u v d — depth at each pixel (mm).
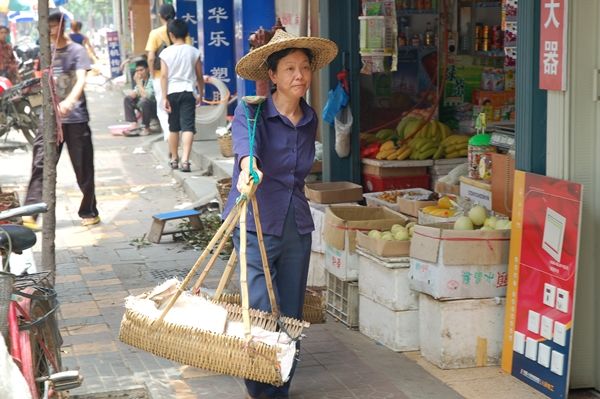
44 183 6418
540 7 5047
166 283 4625
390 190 7992
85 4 50938
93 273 7992
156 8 22703
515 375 5266
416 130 8438
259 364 4230
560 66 4895
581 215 4836
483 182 6727
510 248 5270
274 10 12602
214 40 14438
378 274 5855
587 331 5062
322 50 4758
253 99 4703
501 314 5434
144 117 17141
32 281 4480
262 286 4844
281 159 4816
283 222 4852
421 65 8906
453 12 8852
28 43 28453
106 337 6230
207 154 12977
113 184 12477
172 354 4336
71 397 5172
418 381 5289
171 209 10828
